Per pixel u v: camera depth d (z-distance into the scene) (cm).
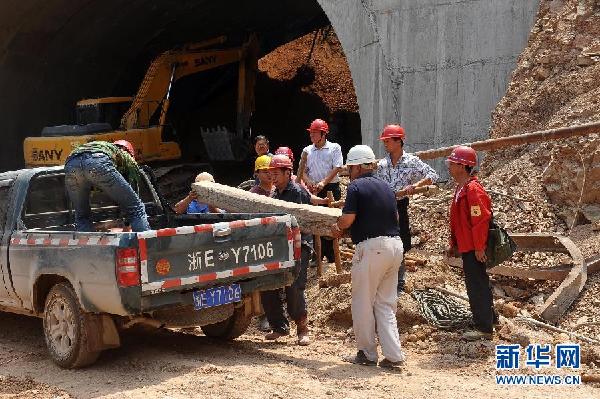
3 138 2269
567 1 1134
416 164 705
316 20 2602
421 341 640
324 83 2814
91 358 587
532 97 1045
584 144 831
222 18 2495
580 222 820
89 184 641
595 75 976
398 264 584
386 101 1346
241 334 677
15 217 655
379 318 581
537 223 839
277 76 2942
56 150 1684
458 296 713
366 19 1376
